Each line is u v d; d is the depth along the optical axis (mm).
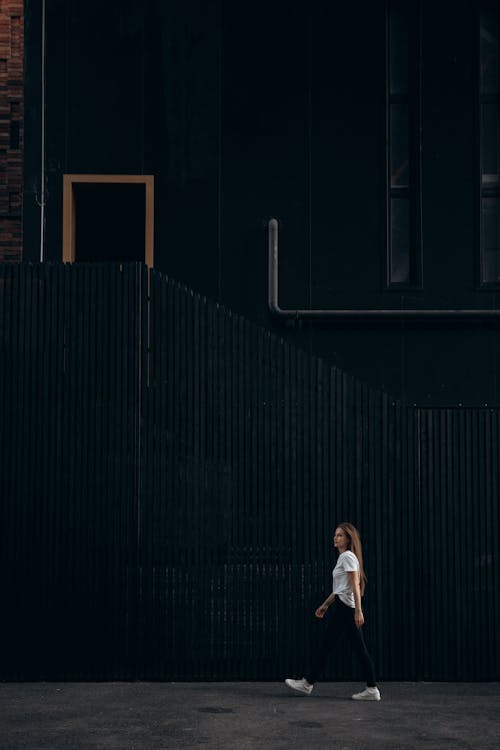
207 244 15117
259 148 15258
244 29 15375
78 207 16422
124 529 11344
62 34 15258
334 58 15391
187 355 11500
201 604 11289
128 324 11508
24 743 8664
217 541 11352
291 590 11328
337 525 11391
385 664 11328
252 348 11523
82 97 15211
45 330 11539
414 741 8789
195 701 10250
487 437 11555
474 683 11289
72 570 11312
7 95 15742
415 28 15555
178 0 15336
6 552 11328
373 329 15078
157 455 11414
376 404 11523
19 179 15656
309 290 15148
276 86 15328
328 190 15250
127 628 11258
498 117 15586
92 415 11453
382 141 15305
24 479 11398
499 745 8672
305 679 10625
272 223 14961
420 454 11516
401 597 11375
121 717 9578
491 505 11492
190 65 15289
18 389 11484
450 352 15078
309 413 11492
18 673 11219
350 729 9172
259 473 11406
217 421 11469
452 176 15352
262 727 9211
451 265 15273
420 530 11445
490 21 15625
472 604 11398
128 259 16484
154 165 15195
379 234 15219
